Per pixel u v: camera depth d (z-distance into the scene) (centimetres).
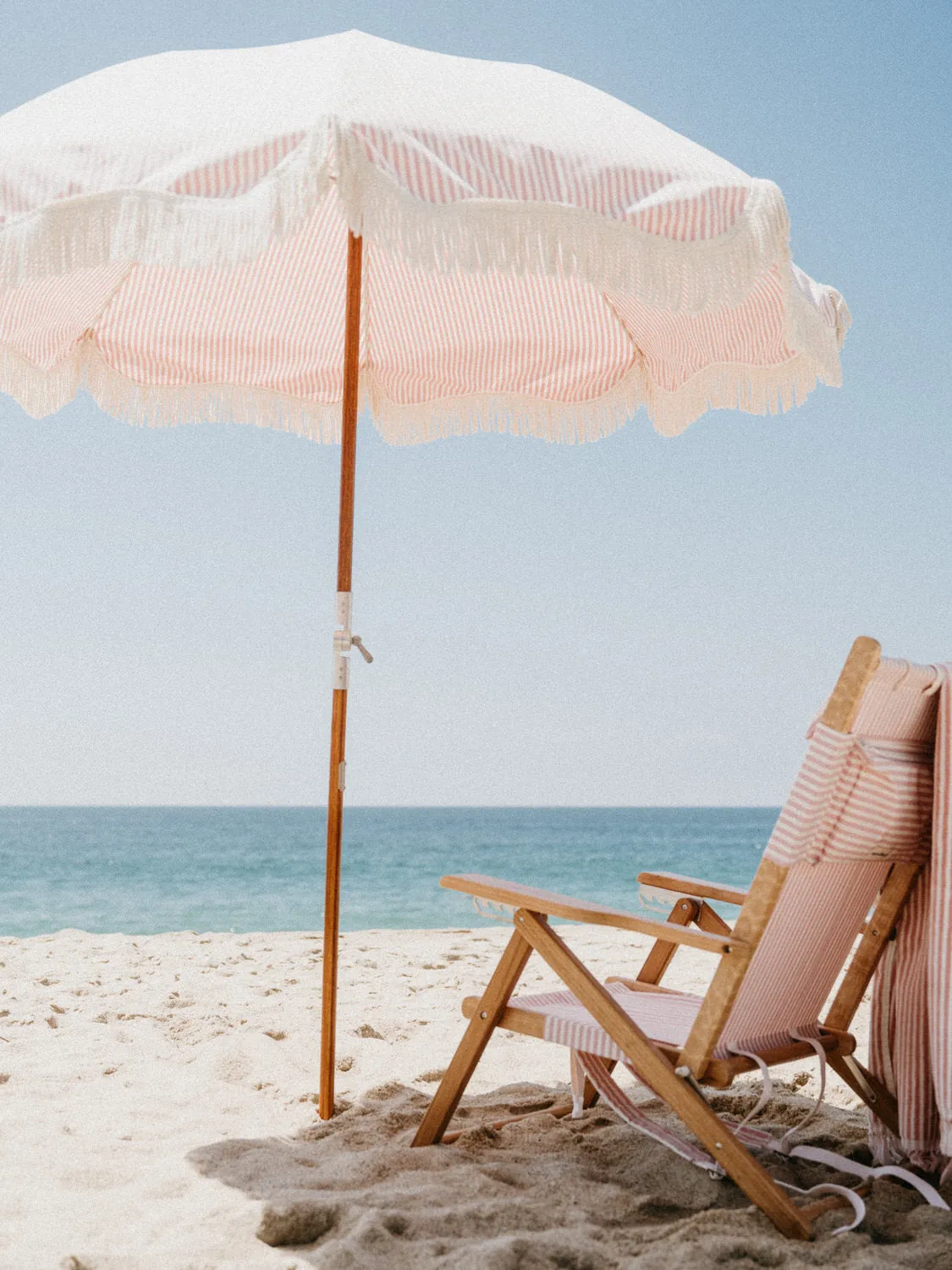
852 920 237
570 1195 222
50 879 3338
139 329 394
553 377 411
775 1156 253
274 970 528
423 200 206
